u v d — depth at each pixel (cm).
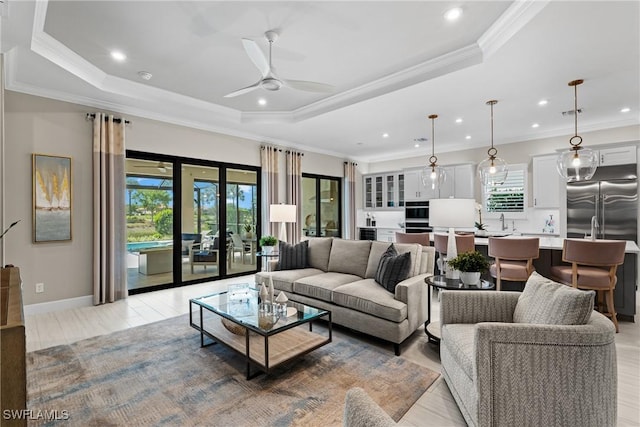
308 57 327
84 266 404
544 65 310
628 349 275
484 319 220
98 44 302
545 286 191
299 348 244
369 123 517
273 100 459
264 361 223
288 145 669
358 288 318
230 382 226
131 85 394
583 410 153
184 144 505
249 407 198
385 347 287
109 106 423
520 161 617
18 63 308
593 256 317
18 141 359
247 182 602
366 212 873
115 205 425
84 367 246
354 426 71
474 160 679
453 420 188
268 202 614
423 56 327
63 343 290
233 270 583
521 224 613
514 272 358
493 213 636
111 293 417
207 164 539
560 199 530
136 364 251
